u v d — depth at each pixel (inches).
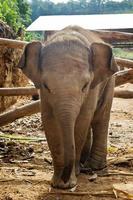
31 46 189.0
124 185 212.8
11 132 358.3
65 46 183.0
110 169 243.4
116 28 916.0
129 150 288.7
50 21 967.6
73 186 203.3
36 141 318.3
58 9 2395.4
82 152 239.6
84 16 1053.2
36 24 930.7
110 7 2277.3
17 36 507.2
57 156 200.2
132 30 928.9
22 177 223.0
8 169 238.5
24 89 295.7
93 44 192.9
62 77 173.0
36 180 217.5
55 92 171.8
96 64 192.1
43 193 198.7
